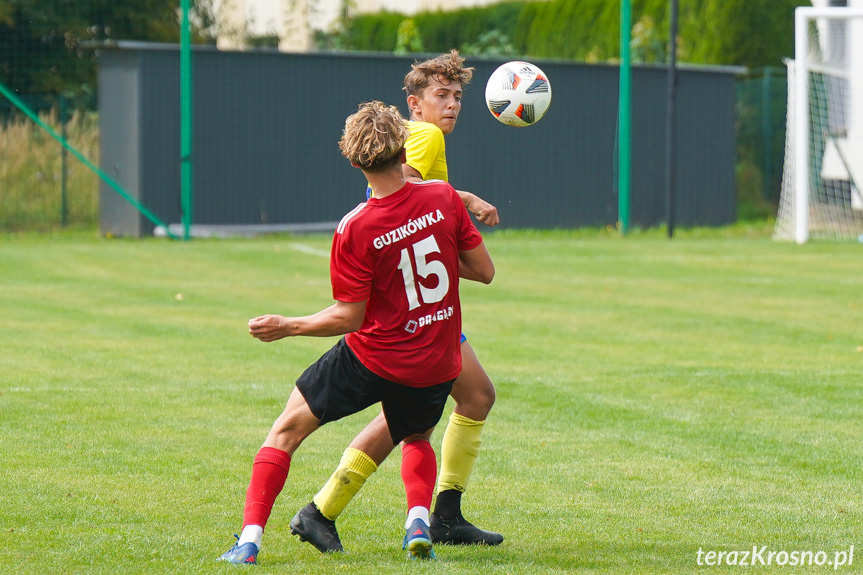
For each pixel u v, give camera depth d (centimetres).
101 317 3994
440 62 1797
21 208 7238
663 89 7688
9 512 1834
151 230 6656
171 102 6619
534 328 3881
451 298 1605
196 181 6706
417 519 1648
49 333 3644
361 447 1675
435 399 1622
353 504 1945
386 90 7162
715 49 8625
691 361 3291
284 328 1550
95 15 7669
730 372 3127
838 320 4075
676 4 6894
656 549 1703
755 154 8538
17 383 2866
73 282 4922
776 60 8738
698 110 7794
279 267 5531
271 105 6856
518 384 2952
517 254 6231
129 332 3691
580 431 2478
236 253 6006
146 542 1694
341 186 7106
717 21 8606
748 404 2744
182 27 6400
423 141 1698
